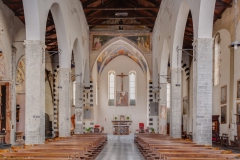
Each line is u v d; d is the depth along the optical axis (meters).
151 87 31.95
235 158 8.62
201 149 10.74
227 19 21.08
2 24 17.14
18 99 24.95
